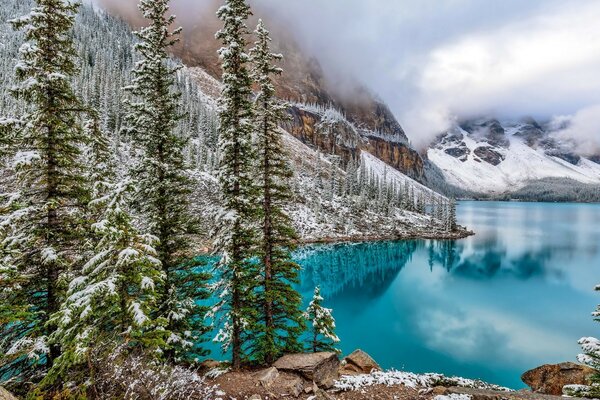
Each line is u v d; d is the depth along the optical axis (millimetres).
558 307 57094
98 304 9633
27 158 11789
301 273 74125
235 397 13609
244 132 16672
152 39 17016
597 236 135750
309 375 15297
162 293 15594
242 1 16484
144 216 16391
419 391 15375
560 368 19969
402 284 69875
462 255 99312
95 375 9625
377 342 42188
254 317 18281
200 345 33156
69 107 13609
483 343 42375
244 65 17844
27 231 12297
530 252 103875
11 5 164750
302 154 177000
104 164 15422
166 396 10625
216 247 16562
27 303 12297
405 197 165625
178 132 108438
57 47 13109
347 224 114875
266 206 18172
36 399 8688
